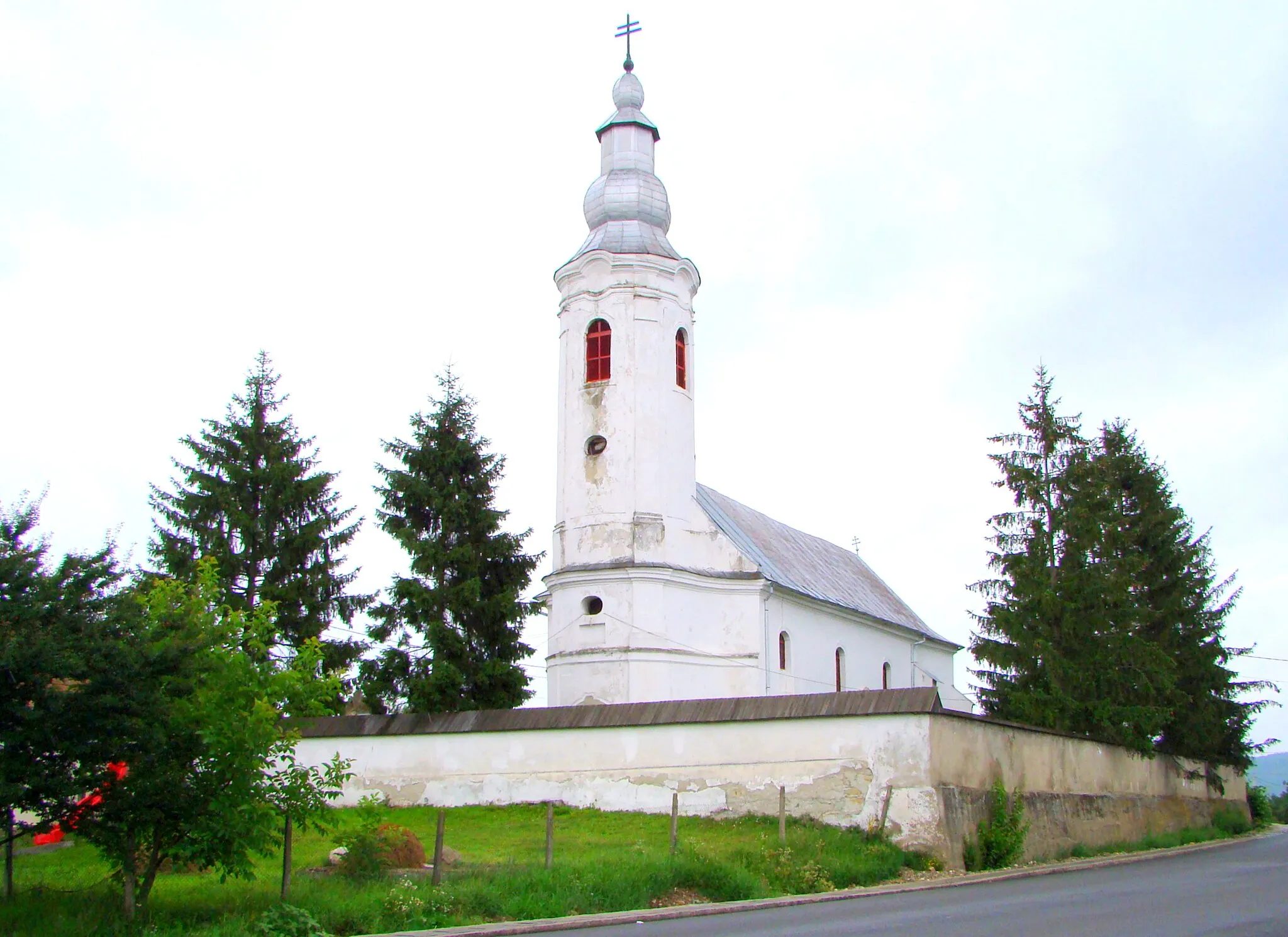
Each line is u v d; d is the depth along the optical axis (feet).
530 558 115.44
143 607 54.39
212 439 120.37
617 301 123.44
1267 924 46.96
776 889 66.39
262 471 118.52
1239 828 142.72
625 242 125.90
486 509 114.01
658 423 121.49
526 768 94.43
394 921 53.11
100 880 61.87
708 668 118.73
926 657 179.52
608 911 57.31
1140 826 117.08
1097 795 108.37
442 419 114.93
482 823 88.63
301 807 57.00
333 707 65.16
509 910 55.72
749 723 88.02
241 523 115.65
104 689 49.34
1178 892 61.00
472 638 110.42
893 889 67.05
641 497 119.03
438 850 60.44
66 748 48.11
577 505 120.67
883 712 83.05
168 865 68.23
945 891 66.08
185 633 54.19
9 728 48.14
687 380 126.82
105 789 51.13
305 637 115.44
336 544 122.21
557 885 59.21
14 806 49.67
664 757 90.38
